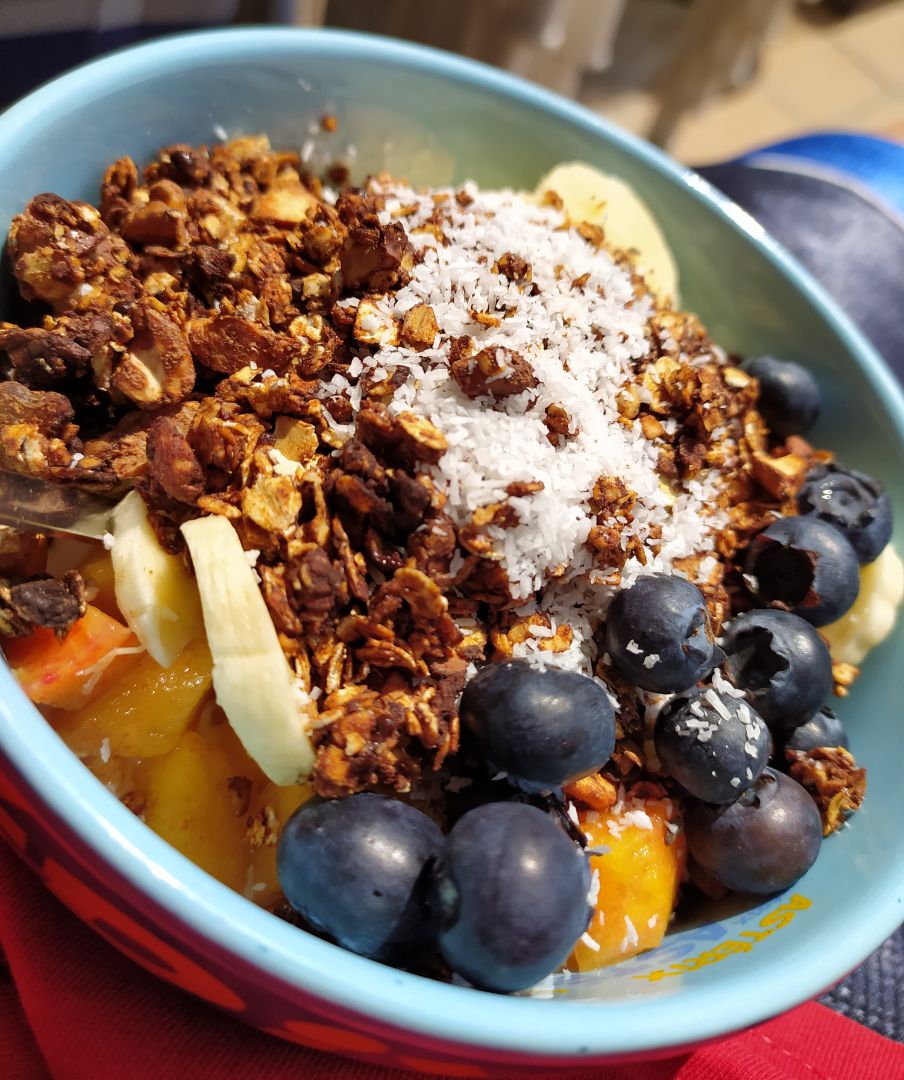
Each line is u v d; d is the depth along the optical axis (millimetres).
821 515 192
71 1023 147
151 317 162
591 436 171
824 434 215
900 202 303
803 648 173
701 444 187
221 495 156
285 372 168
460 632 158
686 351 199
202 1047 147
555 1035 128
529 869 135
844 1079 165
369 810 143
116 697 151
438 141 214
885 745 182
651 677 161
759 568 186
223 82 188
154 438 154
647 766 168
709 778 160
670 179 220
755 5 396
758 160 303
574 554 165
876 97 472
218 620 146
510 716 149
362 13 333
